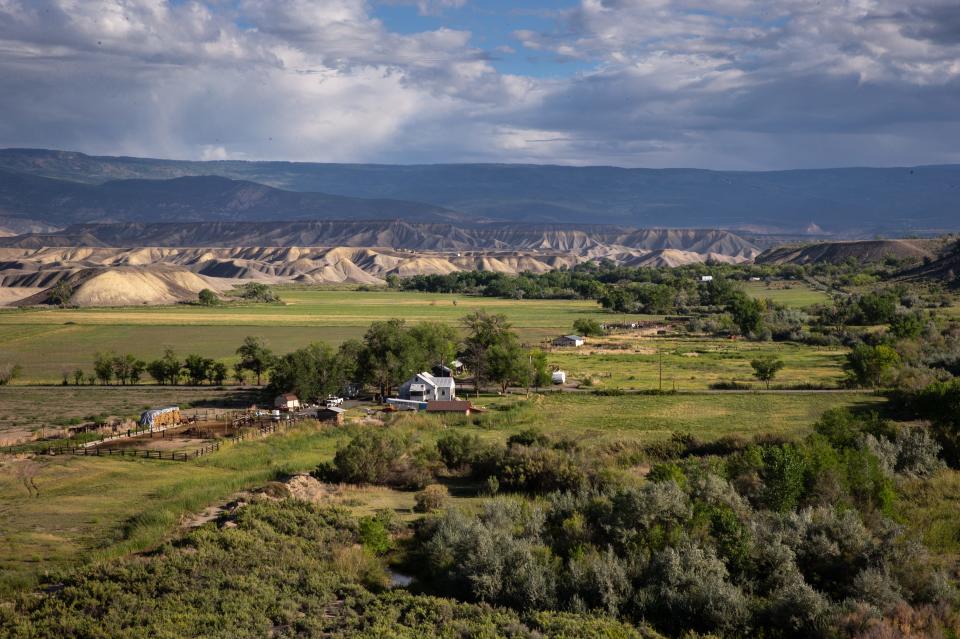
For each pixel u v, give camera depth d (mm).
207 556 40156
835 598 36562
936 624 32219
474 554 39594
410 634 32562
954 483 54562
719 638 32906
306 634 32969
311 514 48812
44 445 79312
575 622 33438
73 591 35719
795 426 86312
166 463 68250
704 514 43031
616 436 78875
